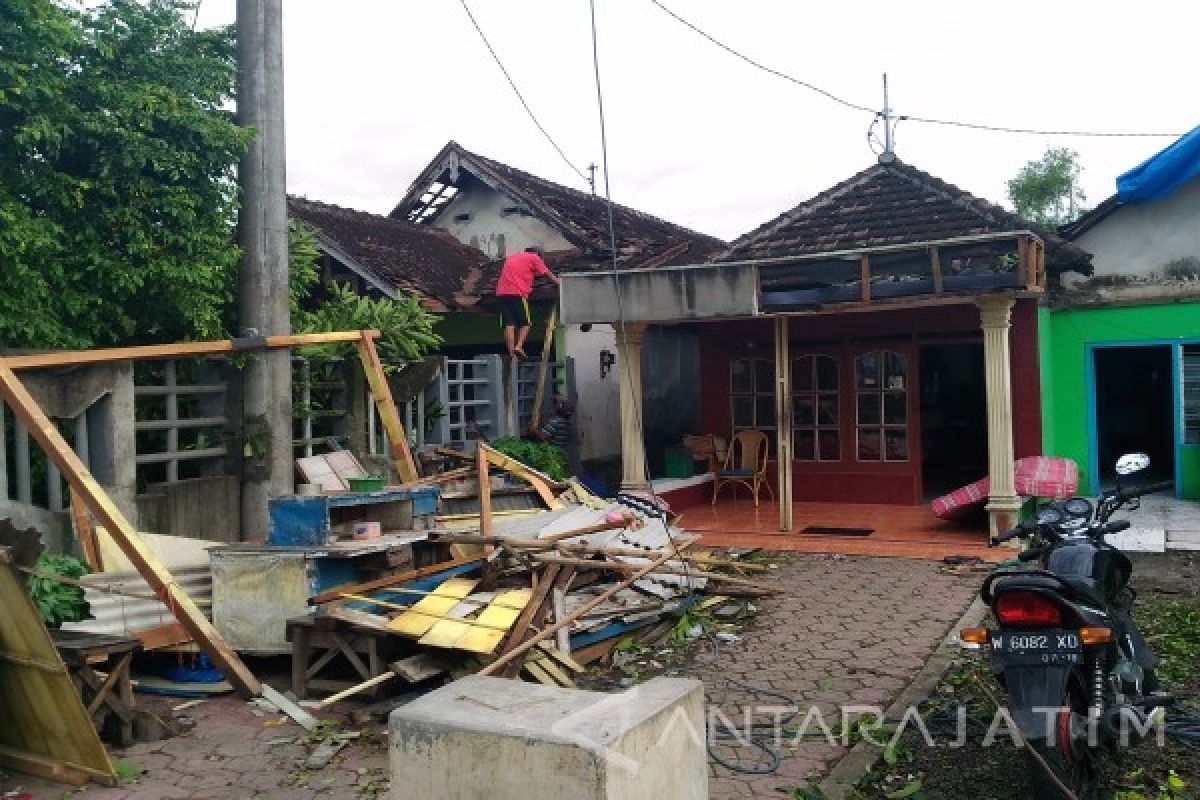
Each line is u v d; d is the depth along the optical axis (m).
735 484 13.15
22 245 6.99
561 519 7.49
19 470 7.04
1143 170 11.47
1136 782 4.46
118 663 5.19
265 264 8.58
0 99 6.93
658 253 14.58
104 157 7.74
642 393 14.55
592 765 2.90
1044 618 4.02
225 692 6.01
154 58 8.19
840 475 12.66
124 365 7.60
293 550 6.13
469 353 14.46
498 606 5.88
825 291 10.01
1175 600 7.72
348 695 5.50
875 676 6.05
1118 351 16.47
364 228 14.90
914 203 12.16
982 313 9.74
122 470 7.55
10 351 7.01
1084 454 12.25
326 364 9.96
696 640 6.96
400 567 6.54
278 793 4.55
